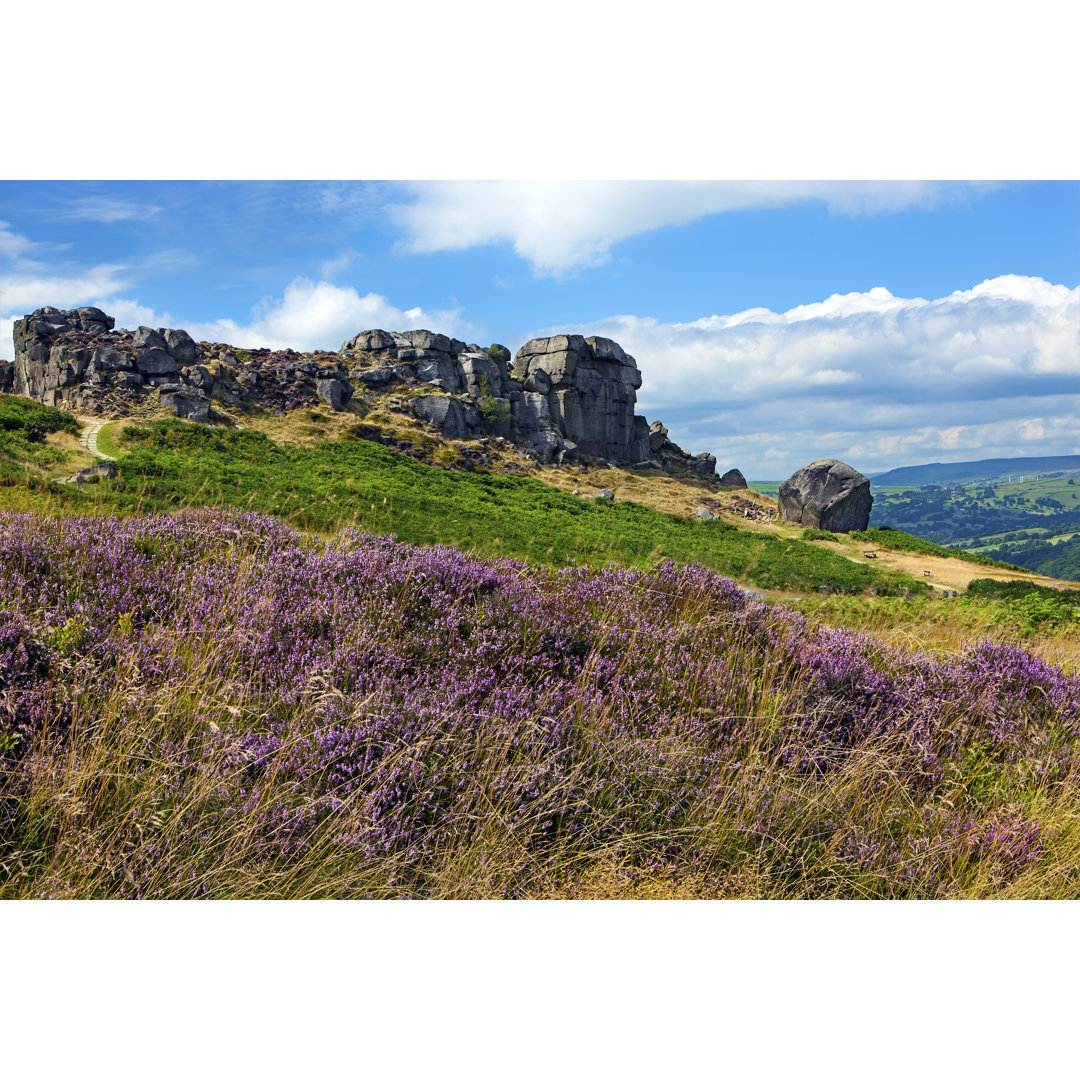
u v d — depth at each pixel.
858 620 9.00
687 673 4.47
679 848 3.27
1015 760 4.23
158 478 23.67
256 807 2.93
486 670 4.15
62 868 2.69
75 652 3.58
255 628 4.20
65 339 46.22
